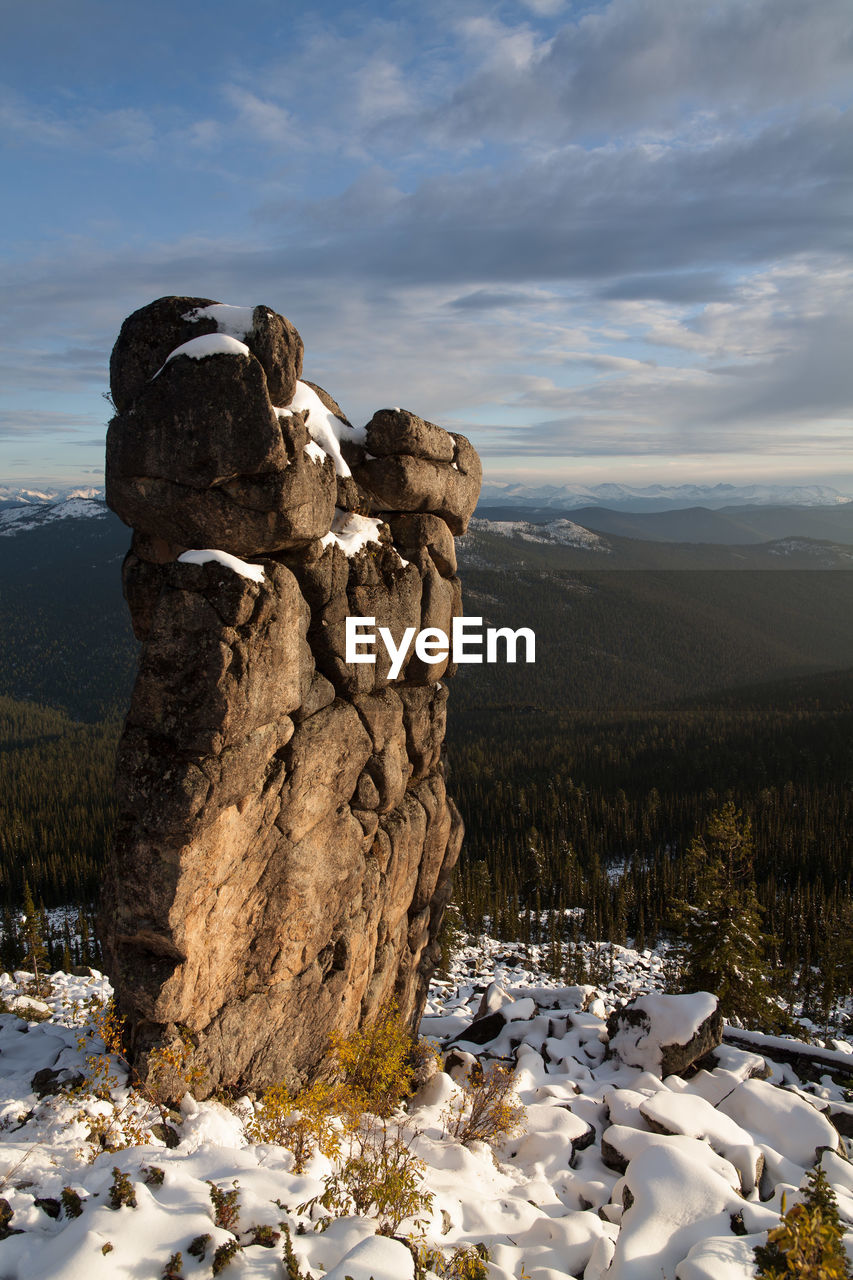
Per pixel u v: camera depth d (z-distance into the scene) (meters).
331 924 14.54
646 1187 11.13
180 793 10.92
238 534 11.72
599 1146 14.62
